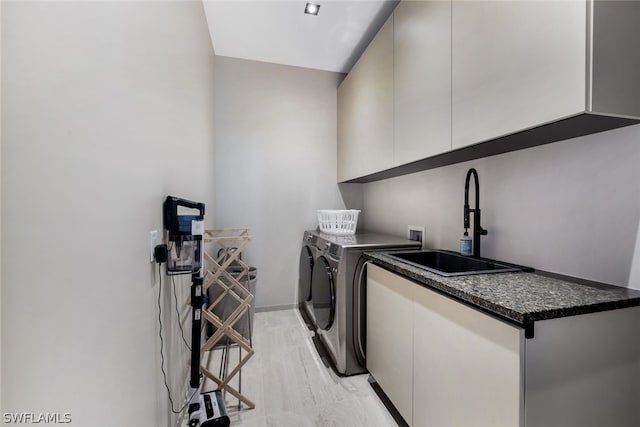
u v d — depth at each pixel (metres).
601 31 0.79
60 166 0.55
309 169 3.04
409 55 1.66
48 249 0.52
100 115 0.69
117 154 0.77
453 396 1.01
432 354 1.13
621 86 0.82
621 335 0.86
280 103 2.94
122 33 0.81
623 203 0.96
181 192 1.48
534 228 1.27
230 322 1.62
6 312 0.43
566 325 0.79
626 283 0.96
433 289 1.14
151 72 1.04
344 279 1.82
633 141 0.93
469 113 1.20
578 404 0.80
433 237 1.98
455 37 1.28
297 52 2.70
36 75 0.49
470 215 1.65
